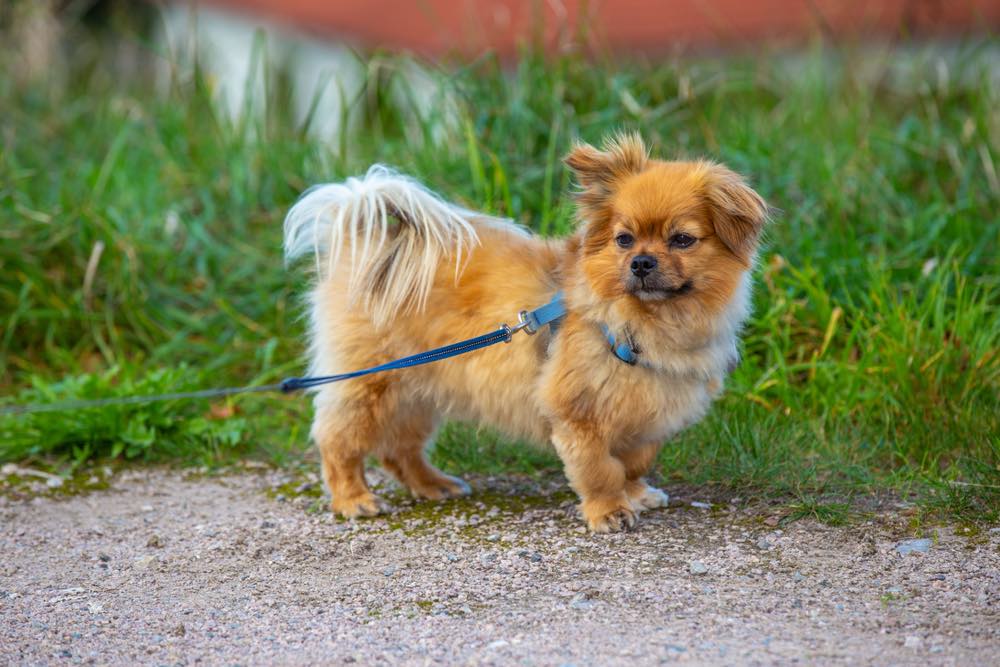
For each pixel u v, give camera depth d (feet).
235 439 23.91
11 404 25.41
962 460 20.15
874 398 22.49
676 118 30.07
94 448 24.04
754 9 50.16
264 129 35.01
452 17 55.67
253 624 15.30
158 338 28.43
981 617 14.53
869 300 24.63
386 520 19.71
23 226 29.50
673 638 14.11
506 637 14.39
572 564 17.11
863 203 28.27
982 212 27.81
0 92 40.60
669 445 21.88
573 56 31.14
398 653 14.01
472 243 18.54
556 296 17.80
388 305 18.74
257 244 30.32
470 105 30.60
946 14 42.70
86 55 51.93
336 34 58.85
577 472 18.06
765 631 14.26
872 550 17.07
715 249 16.99
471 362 18.56
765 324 24.58
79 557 18.44
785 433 21.67
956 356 22.61
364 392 19.42
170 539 19.24
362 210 18.60
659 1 53.16
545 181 27.76
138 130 36.55
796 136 31.99
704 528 18.44
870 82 37.91
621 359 17.19
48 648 14.61
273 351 27.55
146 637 14.94
